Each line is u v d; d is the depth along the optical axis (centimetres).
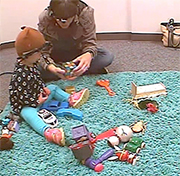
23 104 137
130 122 136
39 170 113
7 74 188
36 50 134
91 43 165
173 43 218
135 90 152
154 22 232
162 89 155
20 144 125
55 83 168
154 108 141
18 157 119
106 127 133
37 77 140
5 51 228
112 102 150
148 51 216
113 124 135
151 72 178
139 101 149
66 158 118
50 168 114
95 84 166
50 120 134
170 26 218
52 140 125
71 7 145
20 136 130
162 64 195
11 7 225
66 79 154
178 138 126
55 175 111
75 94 150
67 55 176
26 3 227
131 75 175
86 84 167
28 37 133
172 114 139
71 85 166
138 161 115
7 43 233
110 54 181
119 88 162
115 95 156
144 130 130
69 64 153
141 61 200
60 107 145
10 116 140
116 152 117
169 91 158
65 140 126
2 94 166
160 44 228
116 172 111
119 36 242
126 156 115
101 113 142
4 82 179
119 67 193
